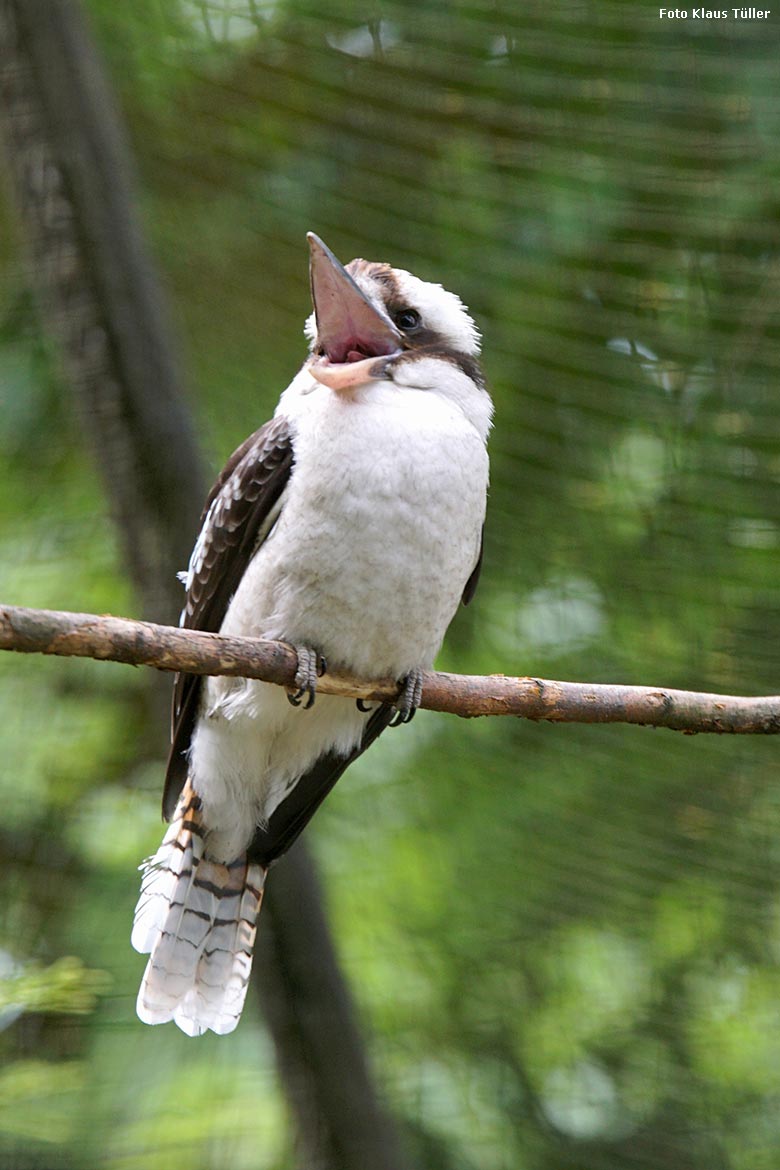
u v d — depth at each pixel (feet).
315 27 28.78
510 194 29.25
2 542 34.81
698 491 29.89
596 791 32.19
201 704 25.44
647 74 27.76
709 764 31.53
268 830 25.84
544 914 33.63
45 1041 31.42
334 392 23.43
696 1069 34.42
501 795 32.86
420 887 34.17
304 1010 26.94
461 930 33.94
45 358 33.60
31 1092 29.07
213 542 24.54
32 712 36.17
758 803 31.60
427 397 23.79
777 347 28.84
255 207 30.78
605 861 32.58
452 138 29.14
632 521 30.55
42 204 25.29
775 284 28.60
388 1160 27.07
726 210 28.35
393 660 23.26
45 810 35.94
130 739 36.70
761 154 27.86
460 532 23.36
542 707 21.99
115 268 25.50
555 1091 34.27
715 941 33.45
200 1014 25.29
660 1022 34.53
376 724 25.67
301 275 31.19
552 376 30.17
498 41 28.12
